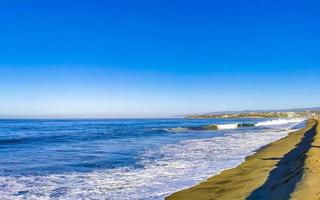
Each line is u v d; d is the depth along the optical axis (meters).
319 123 76.12
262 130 70.75
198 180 16.89
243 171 18.88
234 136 51.44
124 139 46.41
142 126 100.06
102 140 44.59
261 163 21.56
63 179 17.97
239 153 27.97
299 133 51.78
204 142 40.03
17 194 14.83
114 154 28.64
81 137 50.66
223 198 12.99
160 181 17.05
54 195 14.63
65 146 36.19
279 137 47.84
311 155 18.56
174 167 21.33
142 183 16.69
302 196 10.40
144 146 35.72
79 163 23.62
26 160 25.16
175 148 33.12
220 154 27.61
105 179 17.84
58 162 24.11
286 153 25.94
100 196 14.35
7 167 21.91
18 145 37.38
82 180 17.66
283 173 16.55
